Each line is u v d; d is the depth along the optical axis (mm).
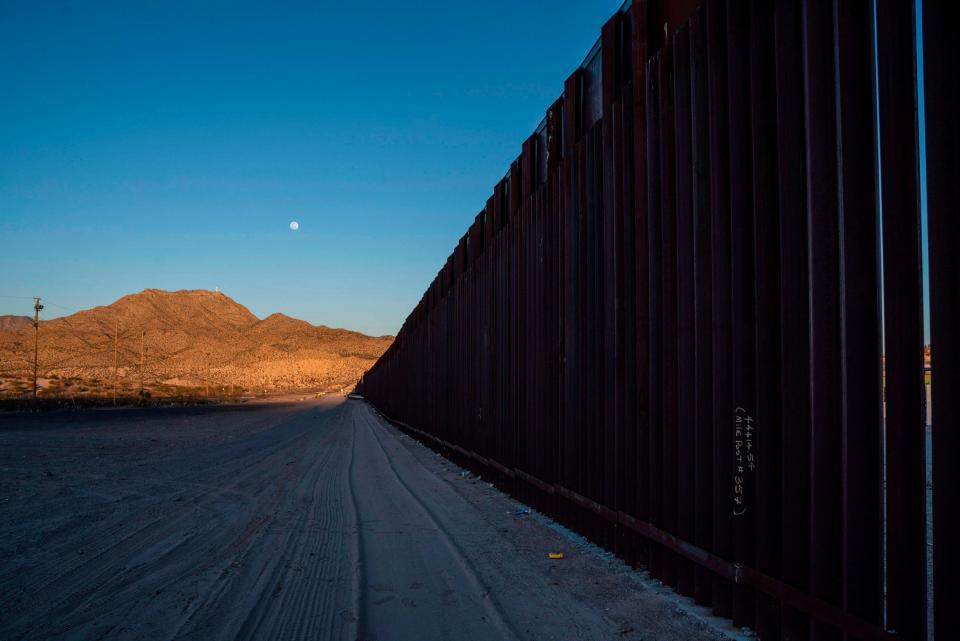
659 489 5934
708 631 4703
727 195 4930
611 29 7047
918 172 3191
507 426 11914
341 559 7098
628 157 6586
